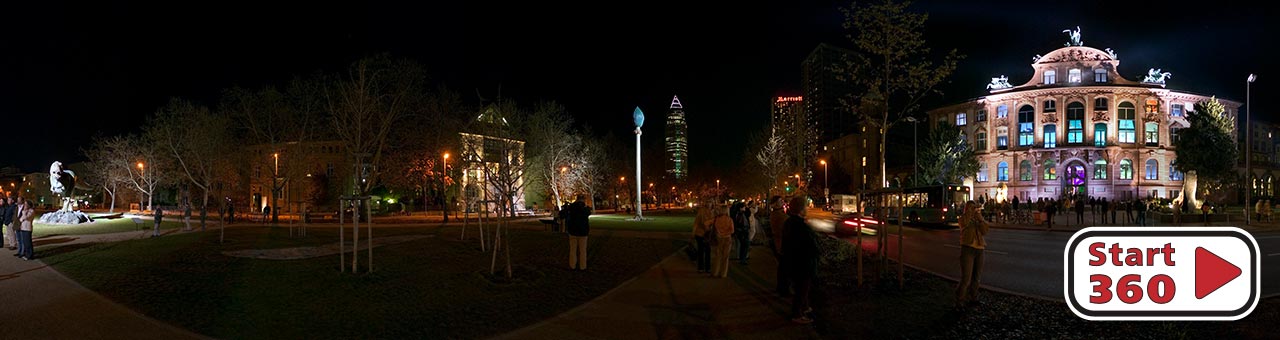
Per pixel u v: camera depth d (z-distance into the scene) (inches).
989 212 1453.0
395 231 968.3
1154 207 1850.4
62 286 390.0
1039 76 2751.0
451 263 487.2
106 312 317.7
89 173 2878.9
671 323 310.3
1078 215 1362.0
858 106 569.3
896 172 3346.5
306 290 369.1
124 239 778.2
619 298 374.0
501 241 699.4
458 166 1104.2
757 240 736.3
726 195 3538.4
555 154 1688.0
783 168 2133.4
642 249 659.4
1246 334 270.5
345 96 608.1
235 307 326.3
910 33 478.9
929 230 1162.6
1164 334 271.1
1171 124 2637.8
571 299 369.1
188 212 1071.0
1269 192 2933.1
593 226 1160.2
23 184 4525.1
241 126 1101.7
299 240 721.0
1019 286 444.8
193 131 1257.4
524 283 408.2
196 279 402.6
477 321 309.0
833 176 3543.3
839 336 279.9
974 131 2861.7
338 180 2089.1
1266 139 3105.3
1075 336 274.7
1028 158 2679.6
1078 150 2588.6
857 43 494.0
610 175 2755.9
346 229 1035.9
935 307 334.3
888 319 308.0
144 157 2230.6
